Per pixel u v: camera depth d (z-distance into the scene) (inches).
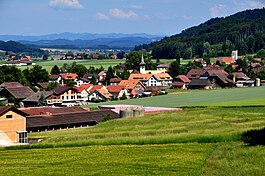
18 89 7534.5
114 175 1835.6
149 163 2057.1
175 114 4168.3
